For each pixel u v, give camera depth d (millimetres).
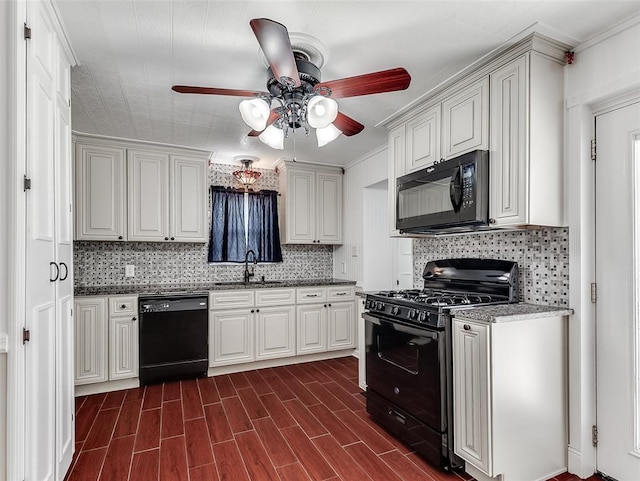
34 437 1391
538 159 1889
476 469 1892
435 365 1986
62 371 1788
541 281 2162
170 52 1974
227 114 2838
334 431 2391
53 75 1663
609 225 1880
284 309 3820
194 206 3732
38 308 1460
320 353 4043
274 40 1401
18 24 1310
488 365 1759
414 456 2105
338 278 4637
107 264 3658
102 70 2158
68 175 1914
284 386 3215
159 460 2055
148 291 3287
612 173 1868
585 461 1910
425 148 2572
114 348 3123
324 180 4449
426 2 1600
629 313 1802
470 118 2199
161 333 3291
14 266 1287
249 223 4328
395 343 2316
